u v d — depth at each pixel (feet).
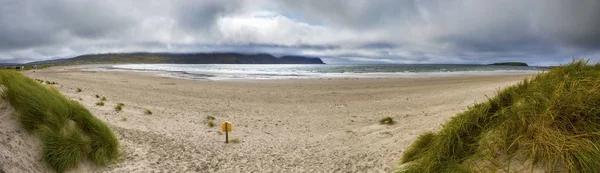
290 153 22.82
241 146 24.72
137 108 39.06
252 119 37.06
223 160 20.83
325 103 50.01
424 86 74.28
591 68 18.35
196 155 21.39
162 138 24.72
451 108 34.76
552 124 13.88
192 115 37.88
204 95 57.93
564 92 15.47
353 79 104.63
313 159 21.17
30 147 15.87
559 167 12.25
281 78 112.68
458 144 15.56
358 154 21.42
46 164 15.75
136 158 19.67
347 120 36.32
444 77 114.32
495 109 17.61
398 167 17.33
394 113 39.06
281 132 30.73
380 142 23.56
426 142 18.24
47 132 16.67
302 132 30.78
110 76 113.50
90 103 37.83
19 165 14.69
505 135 14.46
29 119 16.79
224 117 37.88
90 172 16.98
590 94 14.58
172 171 18.22
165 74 136.87
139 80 94.68
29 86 19.71
